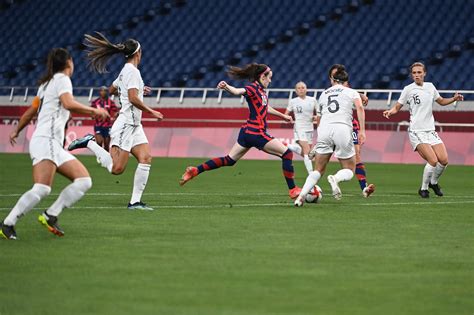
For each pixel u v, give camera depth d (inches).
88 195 1866.4
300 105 2753.4
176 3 4832.7
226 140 3715.6
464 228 1330.0
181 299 813.9
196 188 2113.7
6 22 4987.7
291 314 761.6
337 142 1635.1
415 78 1943.9
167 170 2827.3
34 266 972.6
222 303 799.1
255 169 2940.5
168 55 4621.1
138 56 1579.7
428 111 1930.4
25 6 5034.5
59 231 1194.6
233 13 4692.4
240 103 4097.0
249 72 1745.8
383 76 4163.4
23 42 4891.7
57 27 4911.4
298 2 4611.2
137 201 1573.6
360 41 4352.9
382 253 1077.8
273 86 4315.9
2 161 3218.5
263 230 1280.8
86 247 1107.3
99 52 1557.6
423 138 1924.2
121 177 2470.5
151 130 3892.7
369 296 833.5
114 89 1625.2
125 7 4904.0
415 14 4340.6
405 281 904.9
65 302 799.1
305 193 1641.2
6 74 4778.5
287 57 4419.3
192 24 4712.1
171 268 965.2
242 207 1616.6
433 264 1003.9
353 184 2314.2
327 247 1122.0
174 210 1553.9
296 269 964.0
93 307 780.6
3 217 1444.4
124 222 1366.9
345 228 1315.2
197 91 4350.4
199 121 4001.0
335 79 1679.4
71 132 3973.9
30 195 1151.0
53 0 5029.5
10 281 891.4
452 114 3762.3
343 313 767.1
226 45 4569.4
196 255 1050.7
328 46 4392.2
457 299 824.9
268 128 3831.2
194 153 3752.5
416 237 1224.8
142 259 1020.5
